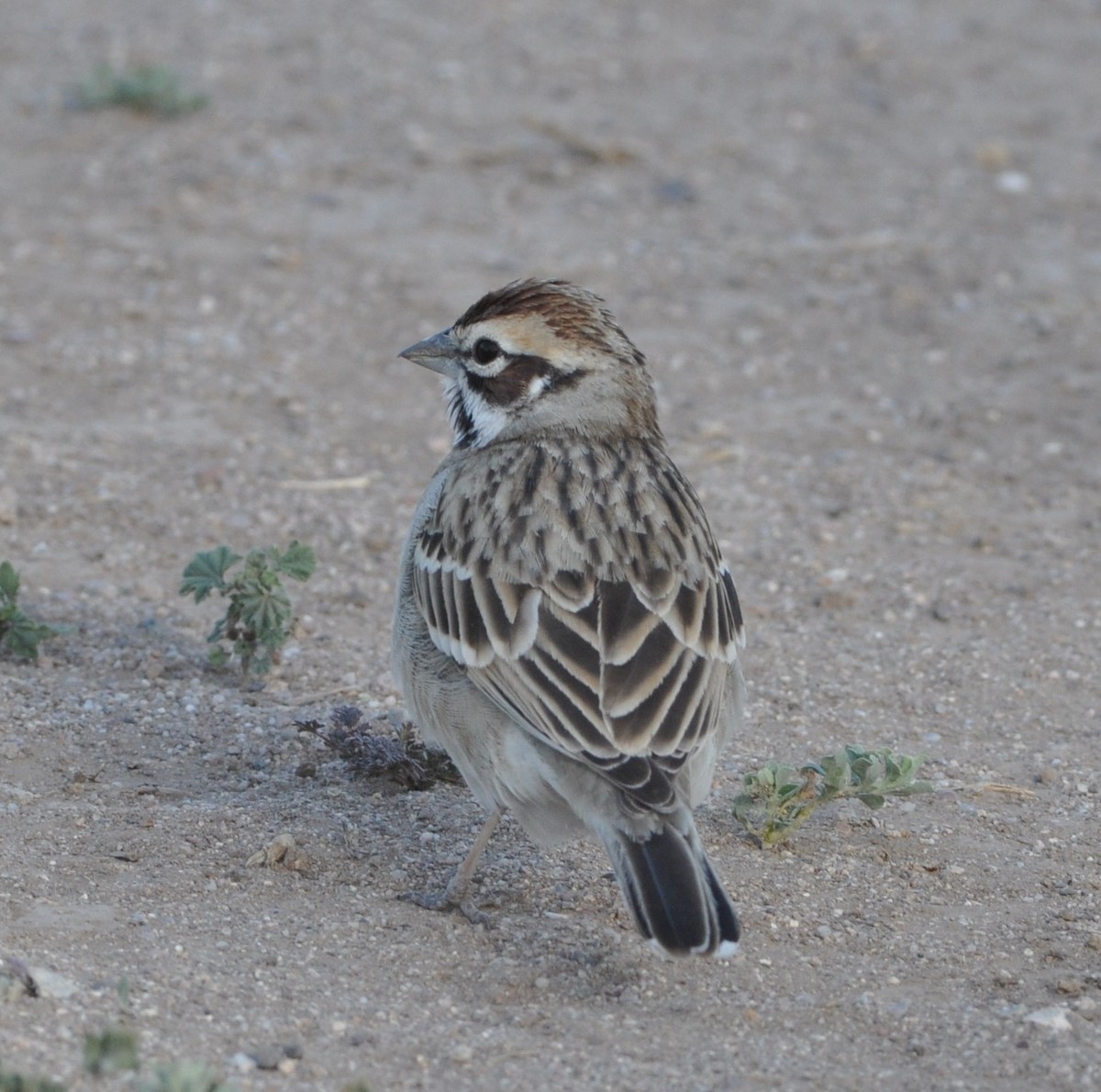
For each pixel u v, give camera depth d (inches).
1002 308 775.1
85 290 743.1
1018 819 426.3
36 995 325.1
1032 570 567.8
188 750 441.7
